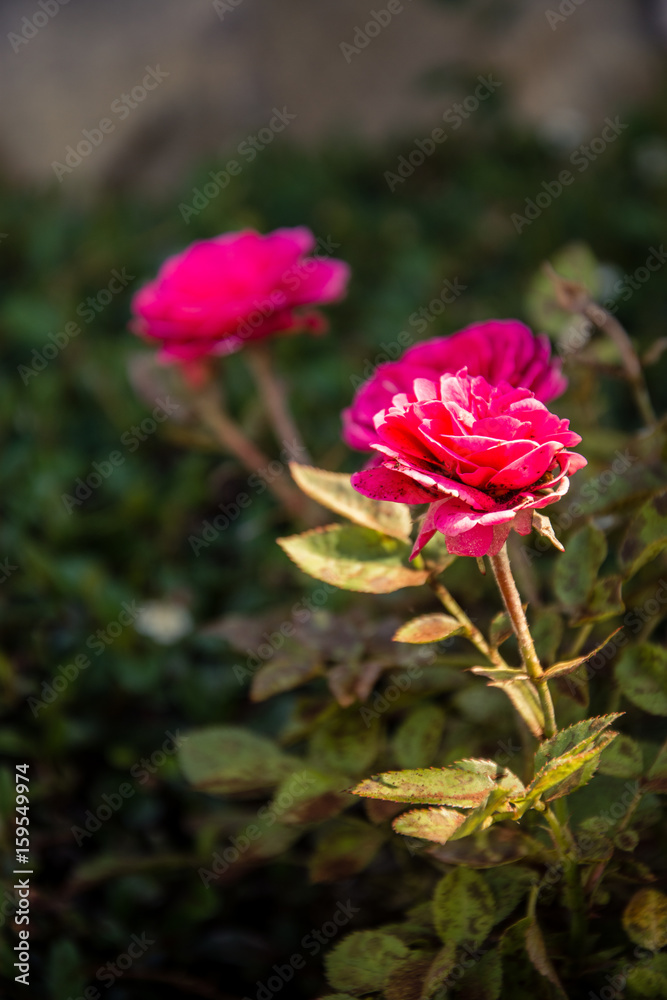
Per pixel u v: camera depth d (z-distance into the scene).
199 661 0.71
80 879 0.59
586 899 0.52
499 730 0.57
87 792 0.65
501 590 0.49
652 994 0.51
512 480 0.46
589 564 0.54
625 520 0.60
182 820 0.65
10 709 0.66
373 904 0.60
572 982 0.53
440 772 0.49
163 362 0.69
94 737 0.67
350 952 0.52
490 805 0.49
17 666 0.69
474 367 0.51
